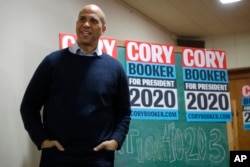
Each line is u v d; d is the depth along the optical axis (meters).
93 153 1.72
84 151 1.70
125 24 3.79
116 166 2.47
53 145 1.69
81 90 1.75
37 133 1.71
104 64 1.86
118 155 2.49
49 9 2.63
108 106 1.83
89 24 1.87
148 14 4.23
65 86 1.75
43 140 1.70
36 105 1.82
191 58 2.85
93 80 1.78
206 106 2.83
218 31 4.95
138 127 2.57
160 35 4.67
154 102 2.64
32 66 2.41
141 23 4.18
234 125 4.95
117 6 3.66
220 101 2.89
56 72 1.78
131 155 2.53
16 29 2.29
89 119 1.72
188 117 2.76
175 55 2.80
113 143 1.78
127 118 1.93
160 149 2.63
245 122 4.91
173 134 2.69
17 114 2.25
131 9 3.94
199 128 2.79
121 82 1.94
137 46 2.64
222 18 4.40
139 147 2.56
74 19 2.95
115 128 1.88
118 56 2.58
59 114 1.73
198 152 2.75
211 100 2.86
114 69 1.88
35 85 1.81
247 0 3.81
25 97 1.81
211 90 2.87
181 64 2.81
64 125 1.71
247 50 4.96
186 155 2.71
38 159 2.41
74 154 1.69
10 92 2.20
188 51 2.84
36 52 2.46
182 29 4.84
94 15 1.89
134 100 2.57
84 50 1.88
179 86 2.77
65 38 2.40
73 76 1.77
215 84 2.89
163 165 2.62
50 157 1.71
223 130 2.87
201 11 4.13
